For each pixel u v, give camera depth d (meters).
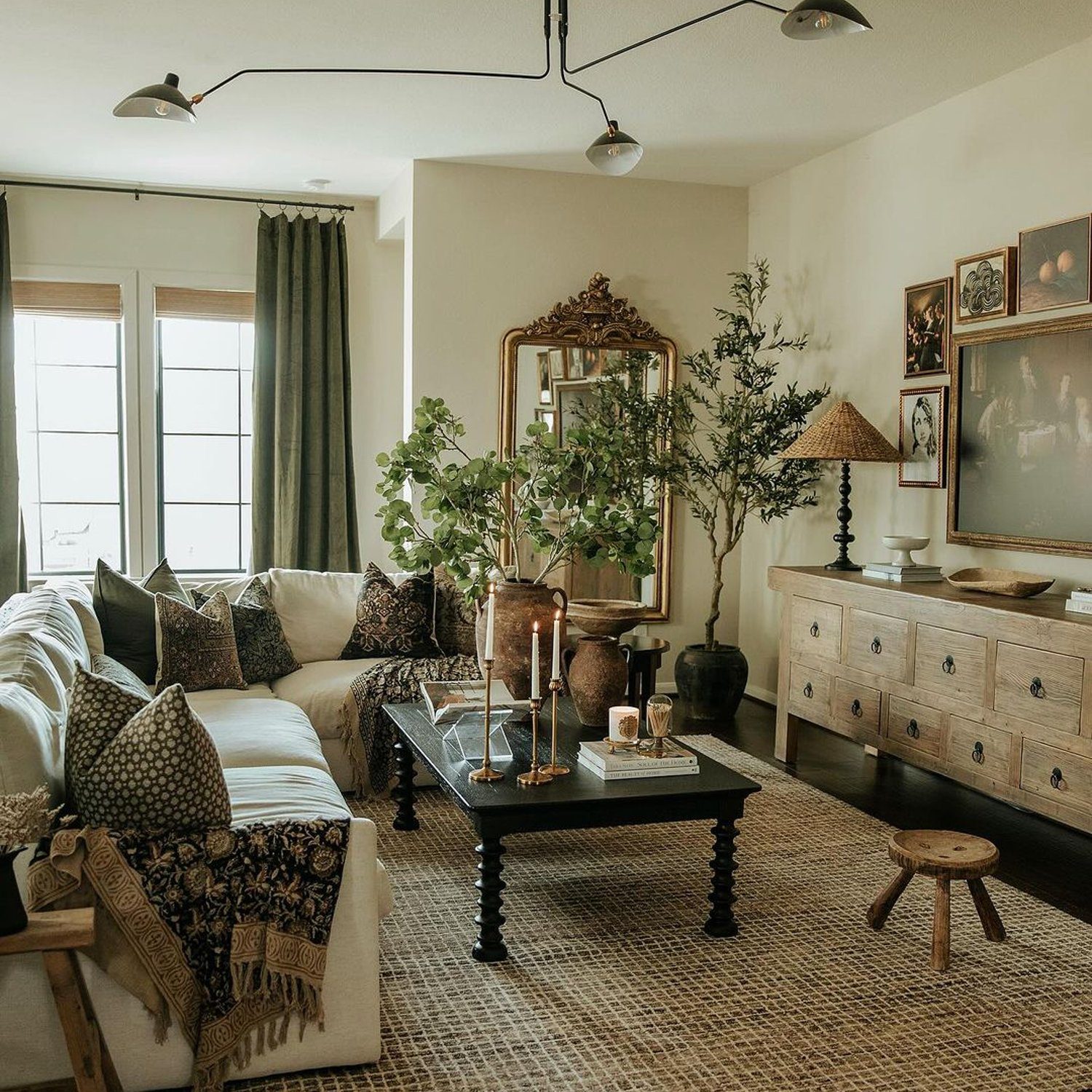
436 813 4.09
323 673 4.51
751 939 2.98
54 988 1.96
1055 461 4.00
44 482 6.35
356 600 4.91
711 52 4.00
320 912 2.25
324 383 6.45
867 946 2.95
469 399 5.73
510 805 2.77
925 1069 2.35
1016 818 4.11
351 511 6.54
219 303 6.41
